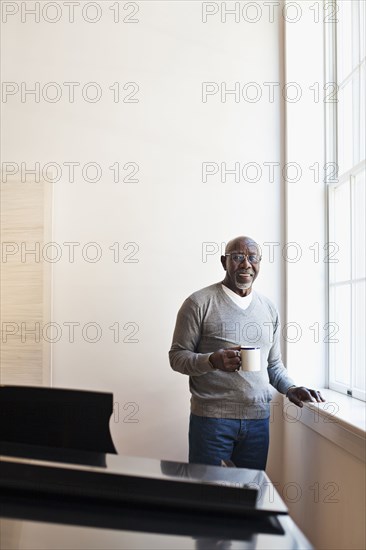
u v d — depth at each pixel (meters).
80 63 2.89
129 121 2.88
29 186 2.82
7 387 1.46
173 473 1.15
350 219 2.53
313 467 2.32
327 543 2.15
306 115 2.82
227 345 2.25
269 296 2.84
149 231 2.85
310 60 2.82
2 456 1.23
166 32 2.88
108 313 2.82
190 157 2.86
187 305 2.31
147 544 0.94
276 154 2.87
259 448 2.26
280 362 2.45
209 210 2.86
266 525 1.03
